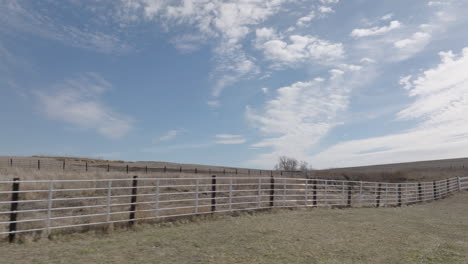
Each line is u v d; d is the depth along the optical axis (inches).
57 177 749.3
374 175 2000.5
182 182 874.1
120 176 853.8
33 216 473.4
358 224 495.8
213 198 537.6
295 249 331.3
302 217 557.3
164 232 410.3
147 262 283.0
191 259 293.9
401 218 584.1
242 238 377.1
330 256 310.7
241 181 991.6
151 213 491.2
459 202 1015.6
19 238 351.6
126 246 338.6
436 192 1107.3
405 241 386.6
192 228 438.9
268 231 417.4
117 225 427.8
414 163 4052.7
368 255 319.0
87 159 2664.9
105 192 677.9
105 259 290.4
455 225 525.7
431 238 409.7
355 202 862.5
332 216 580.7
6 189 591.5
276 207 641.0
